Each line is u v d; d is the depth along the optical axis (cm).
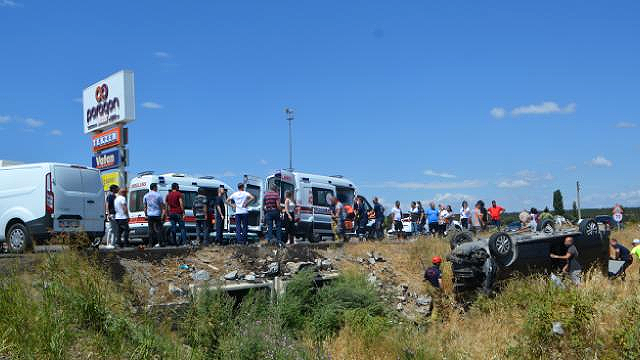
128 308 913
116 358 769
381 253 1648
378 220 2331
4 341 693
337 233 2200
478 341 1191
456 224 2602
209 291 1070
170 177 1920
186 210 1923
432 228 2570
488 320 1314
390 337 1188
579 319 1084
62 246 1004
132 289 1057
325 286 1334
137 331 838
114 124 2681
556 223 1752
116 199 1579
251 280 1291
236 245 1453
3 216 1401
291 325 1212
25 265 888
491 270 1441
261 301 1212
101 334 791
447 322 1386
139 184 1916
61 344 720
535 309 1151
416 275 1587
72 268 893
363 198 2448
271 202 1647
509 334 1190
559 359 1029
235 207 1666
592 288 1305
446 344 1198
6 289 773
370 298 1329
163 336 879
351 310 1261
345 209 2245
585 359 1009
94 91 2816
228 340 962
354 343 1167
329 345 1170
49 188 1362
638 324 1027
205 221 1714
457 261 1470
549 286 1324
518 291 1373
